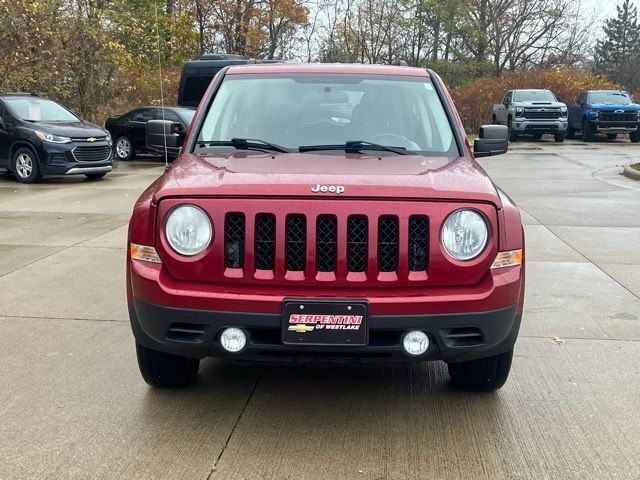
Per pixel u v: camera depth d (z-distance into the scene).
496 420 3.63
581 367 4.37
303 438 3.42
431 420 3.63
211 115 4.46
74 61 18.62
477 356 3.38
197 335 3.24
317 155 3.97
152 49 23.09
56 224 9.17
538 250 7.75
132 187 13.08
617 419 3.64
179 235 3.24
